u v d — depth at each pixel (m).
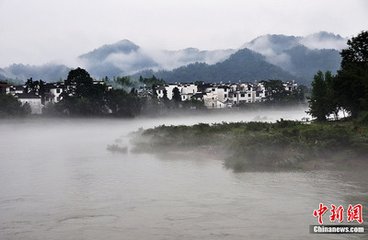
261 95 167.75
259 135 40.47
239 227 19.27
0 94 108.94
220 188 27.36
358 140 35.28
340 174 30.98
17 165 40.00
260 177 30.69
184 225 19.78
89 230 19.45
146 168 36.62
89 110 114.94
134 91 149.00
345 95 60.75
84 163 40.72
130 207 23.27
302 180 29.11
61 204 24.28
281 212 21.41
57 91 130.25
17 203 24.67
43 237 18.62
